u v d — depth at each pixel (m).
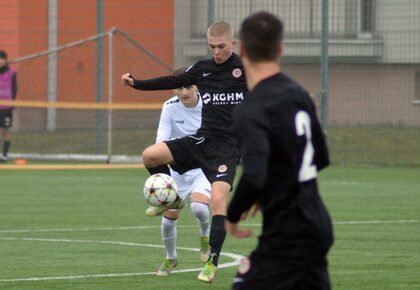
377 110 62.72
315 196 13.29
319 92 57.97
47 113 62.97
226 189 23.23
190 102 25.62
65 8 68.00
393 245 28.94
